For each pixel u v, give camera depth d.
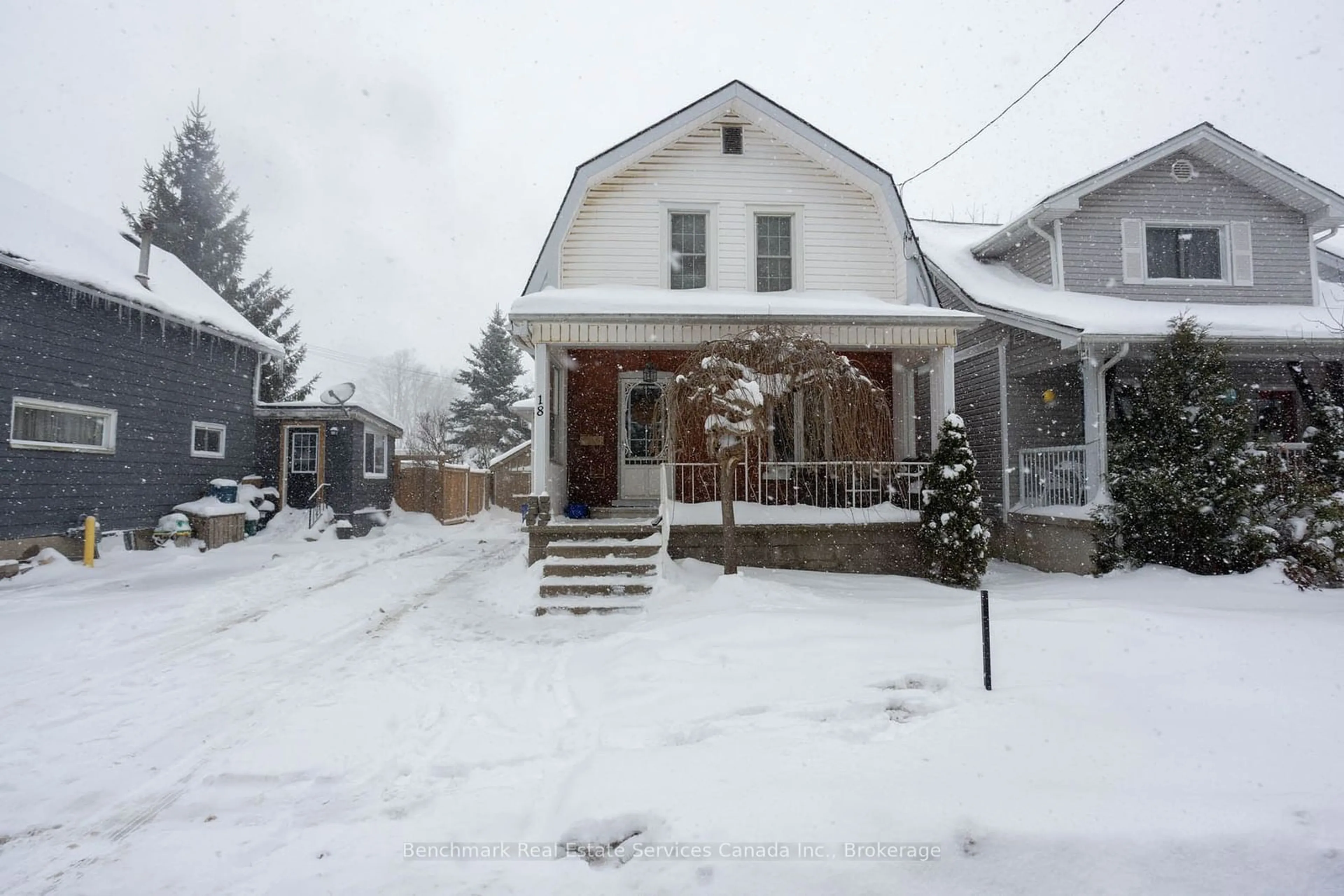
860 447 8.92
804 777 3.41
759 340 8.34
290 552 12.88
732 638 5.79
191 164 28.22
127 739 4.37
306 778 3.83
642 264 11.06
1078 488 10.41
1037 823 2.92
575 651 6.17
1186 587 7.73
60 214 14.03
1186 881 2.64
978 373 13.20
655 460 11.86
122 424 12.47
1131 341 9.62
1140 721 3.94
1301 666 4.82
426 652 6.25
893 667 5.02
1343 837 2.80
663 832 3.02
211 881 2.91
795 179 11.38
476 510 25.14
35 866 3.04
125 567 10.95
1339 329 10.24
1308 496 8.56
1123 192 12.27
